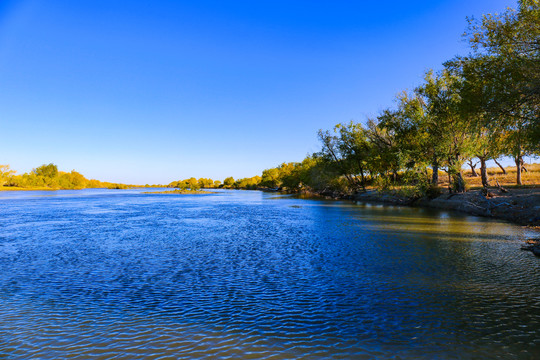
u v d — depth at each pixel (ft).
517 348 27.20
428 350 27.02
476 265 52.85
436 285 43.42
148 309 36.78
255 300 39.19
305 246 71.97
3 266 56.75
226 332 30.83
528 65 72.79
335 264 55.67
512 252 61.52
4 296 41.42
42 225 115.34
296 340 29.09
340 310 35.68
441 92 143.64
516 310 34.86
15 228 107.24
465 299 38.19
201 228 104.94
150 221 126.93
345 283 45.11
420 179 172.55
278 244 75.10
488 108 79.97
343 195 279.49
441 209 149.59
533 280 44.86
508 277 46.37
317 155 281.33
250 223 117.19
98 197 377.71
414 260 57.00
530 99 73.77
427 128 155.84
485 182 159.22
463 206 134.62
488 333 29.81
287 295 40.75
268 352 27.12
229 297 40.37
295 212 157.58
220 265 56.39
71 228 106.93
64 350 27.78
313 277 48.37
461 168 158.81
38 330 31.60
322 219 123.85
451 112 136.87
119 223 120.78
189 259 61.11
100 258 62.49
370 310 35.53
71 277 49.88
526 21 73.36
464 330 30.48
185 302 38.86
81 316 34.94
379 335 29.78
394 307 36.24
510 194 128.88
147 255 64.85
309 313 35.01
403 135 172.04
